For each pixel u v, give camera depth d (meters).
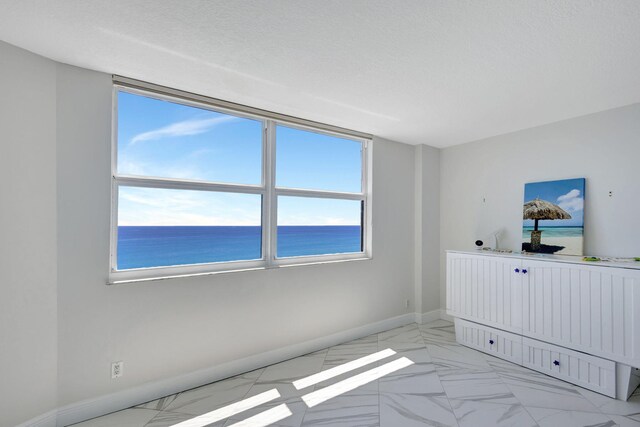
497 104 2.61
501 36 1.63
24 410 1.72
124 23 1.53
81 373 1.92
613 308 2.12
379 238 3.59
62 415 1.84
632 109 2.57
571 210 2.86
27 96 1.77
